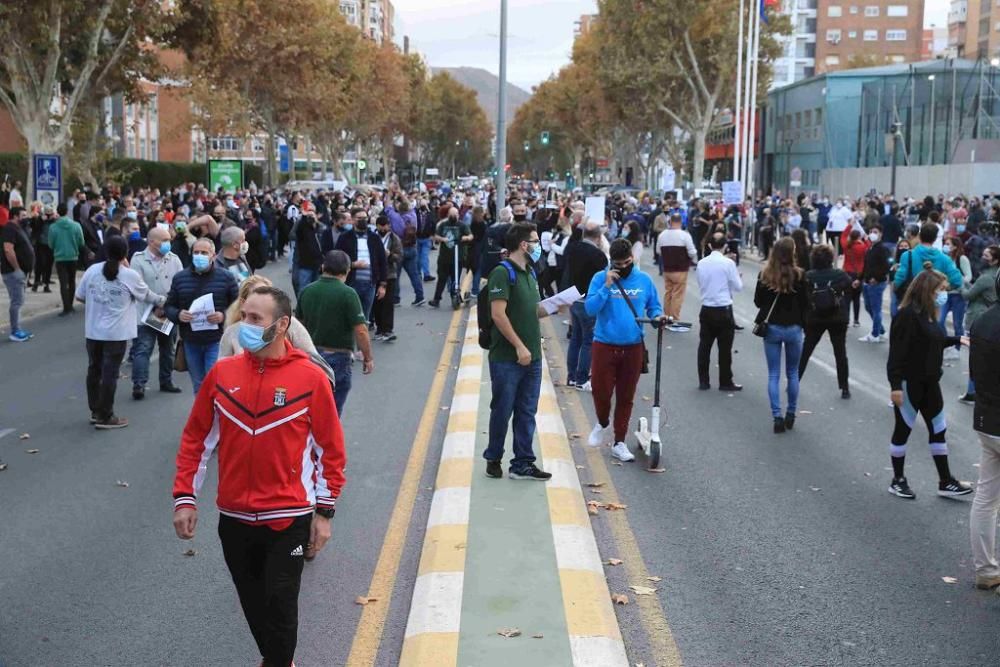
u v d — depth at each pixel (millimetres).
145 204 31438
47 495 8398
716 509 8141
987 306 12359
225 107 55000
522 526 7254
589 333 12867
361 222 16297
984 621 6035
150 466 9297
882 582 6629
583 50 90812
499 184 27172
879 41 123375
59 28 28812
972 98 50969
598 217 20328
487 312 8281
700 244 29031
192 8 34094
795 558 7051
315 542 4625
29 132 29312
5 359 15078
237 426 4500
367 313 16422
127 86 35625
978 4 135250
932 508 8211
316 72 57062
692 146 96438
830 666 5449
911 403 8352
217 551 7121
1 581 6547
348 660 5449
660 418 11398
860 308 22625
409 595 6328
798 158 66062
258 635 4738
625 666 5180
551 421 10602
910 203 37344
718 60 59719
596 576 6402
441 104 132625
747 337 17875
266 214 32094
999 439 6277
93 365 10758
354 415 11367
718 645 5684
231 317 6832
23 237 16859
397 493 8453
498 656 5238
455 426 10414
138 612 6074
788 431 10836
